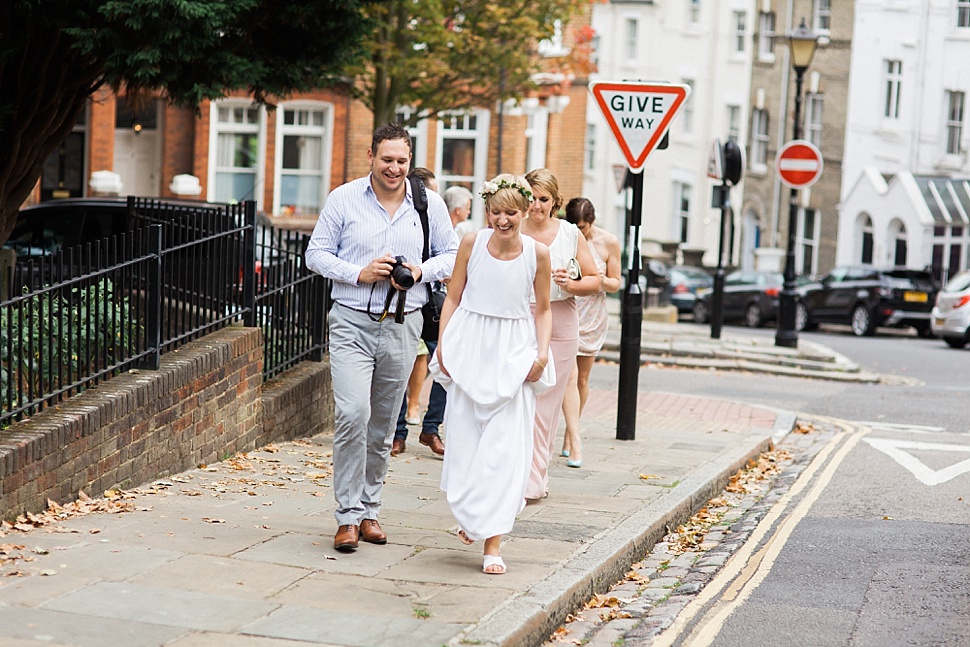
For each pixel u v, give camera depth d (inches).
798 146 926.4
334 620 238.1
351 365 288.4
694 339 976.3
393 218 290.5
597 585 292.0
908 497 418.9
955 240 1565.0
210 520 309.1
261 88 485.4
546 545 309.3
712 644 258.2
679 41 2070.6
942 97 1573.6
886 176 1647.4
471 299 282.8
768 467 485.4
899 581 307.9
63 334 333.4
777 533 364.2
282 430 446.9
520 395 281.1
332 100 1245.1
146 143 1205.7
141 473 344.5
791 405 697.0
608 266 428.5
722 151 970.1
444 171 1366.9
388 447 300.5
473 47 842.2
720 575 316.8
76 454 311.3
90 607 238.5
